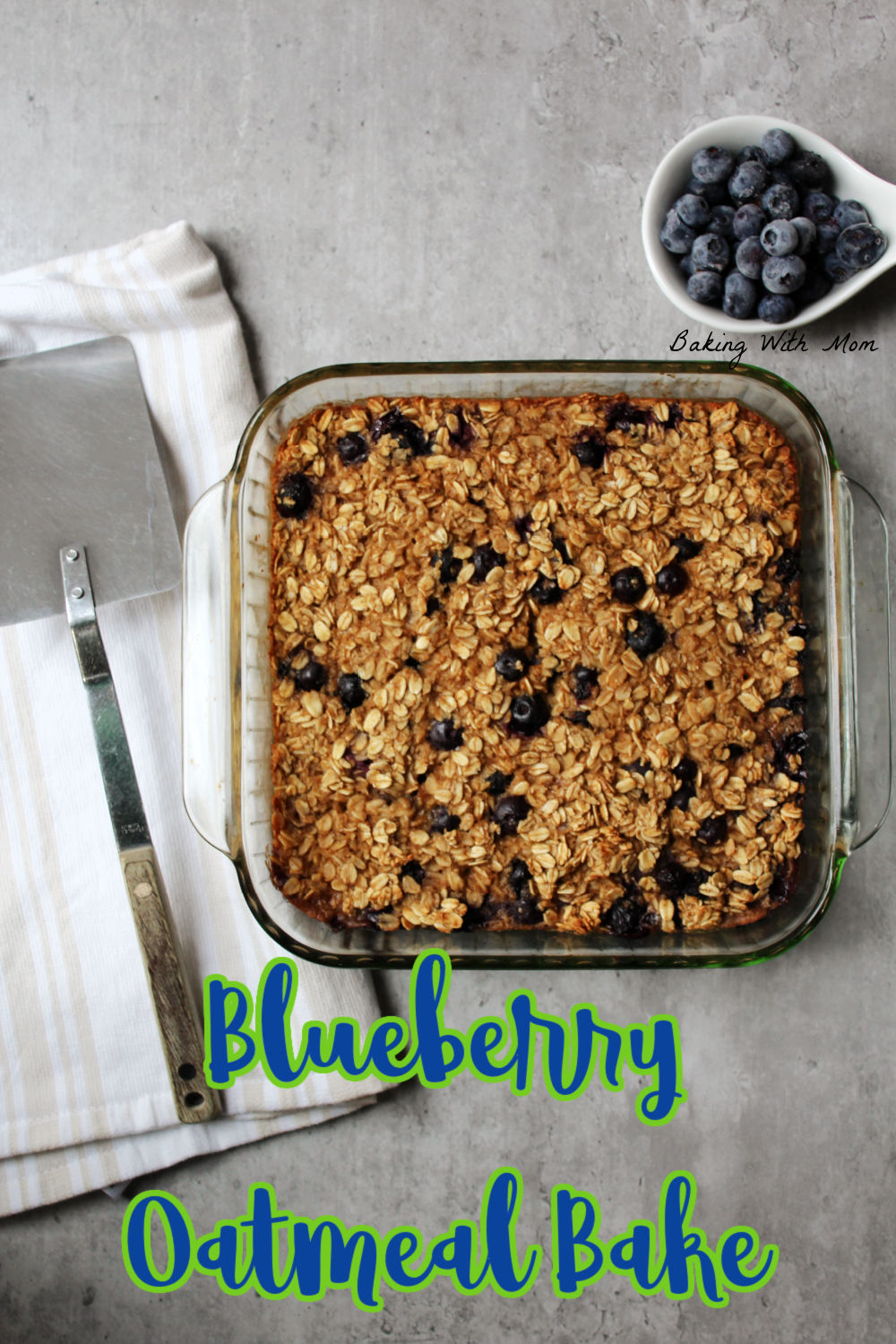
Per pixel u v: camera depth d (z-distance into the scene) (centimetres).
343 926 73
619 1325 77
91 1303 77
